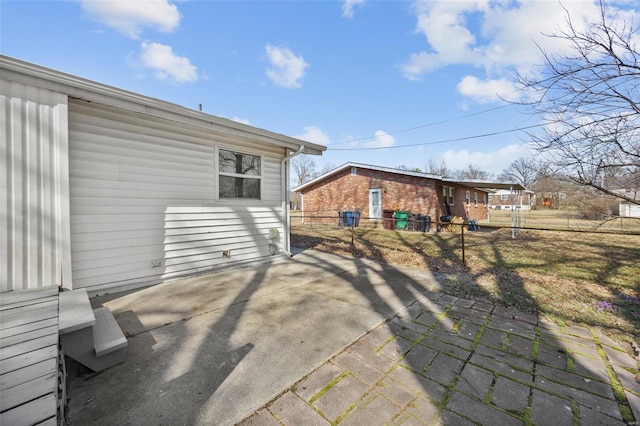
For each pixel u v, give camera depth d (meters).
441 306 3.37
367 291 3.93
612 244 8.16
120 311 3.18
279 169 6.05
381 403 1.74
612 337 2.62
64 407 1.64
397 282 4.36
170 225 4.37
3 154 2.65
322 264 5.61
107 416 1.60
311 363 2.16
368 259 6.12
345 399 1.77
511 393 1.84
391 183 13.62
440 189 12.99
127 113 3.88
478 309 3.28
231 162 5.19
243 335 2.62
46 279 2.86
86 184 3.54
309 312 3.17
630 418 1.63
